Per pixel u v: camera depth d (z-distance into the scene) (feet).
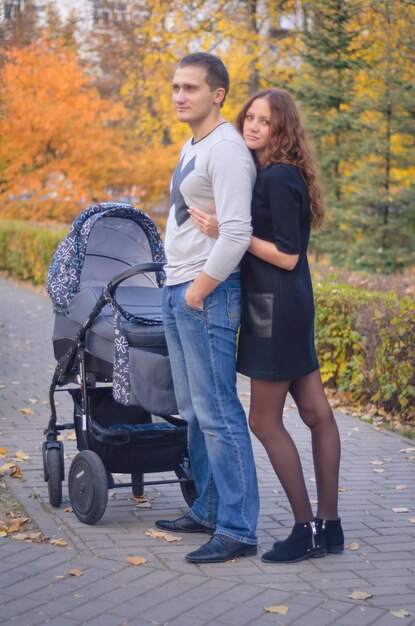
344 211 60.18
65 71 79.05
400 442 24.54
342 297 29.71
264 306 14.67
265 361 14.71
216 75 14.75
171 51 75.72
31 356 38.45
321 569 14.92
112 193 86.53
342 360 29.78
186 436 17.29
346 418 27.53
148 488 20.02
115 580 14.28
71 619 12.82
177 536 16.52
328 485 15.56
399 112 58.85
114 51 98.78
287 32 70.08
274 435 15.21
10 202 82.58
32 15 83.92
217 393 15.10
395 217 60.39
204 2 71.82
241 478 15.26
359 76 61.77
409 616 13.03
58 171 80.74
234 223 14.15
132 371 16.11
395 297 28.17
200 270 14.92
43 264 67.92
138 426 18.20
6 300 60.95
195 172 14.65
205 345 14.94
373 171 60.03
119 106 82.58
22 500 18.54
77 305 17.44
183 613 13.07
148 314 17.26
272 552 15.20
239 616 12.98
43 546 15.81
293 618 12.92
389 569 14.98
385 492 19.83
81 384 17.31
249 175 14.43
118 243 18.85
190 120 14.85
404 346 26.40
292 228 14.43
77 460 17.26
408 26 52.29
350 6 57.36
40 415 26.91
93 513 16.83
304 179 14.79
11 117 75.66
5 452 22.15
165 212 87.45
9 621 12.73
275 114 14.73
